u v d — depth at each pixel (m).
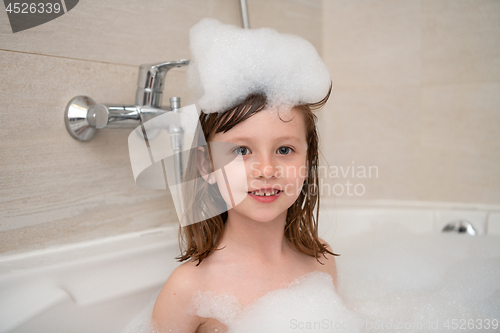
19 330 0.54
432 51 1.15
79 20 0.75
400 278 0.87
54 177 0.73
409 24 1.17
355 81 1.24
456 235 1.02
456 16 1.12
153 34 0.87
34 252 0.71
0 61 0.65
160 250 0.79
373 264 0.92
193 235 0.70
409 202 1.21
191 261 0.68
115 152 0.81
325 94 0.67
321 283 0.70
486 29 1.09
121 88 0.82
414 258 0.93
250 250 0.67
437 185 1.18
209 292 0.64
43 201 0.71
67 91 0.74
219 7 1.00
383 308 0.76
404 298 0.79
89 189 0.78
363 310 0.75
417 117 1.19
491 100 1.10
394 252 0.96
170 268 0.78
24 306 0.58
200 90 0.66
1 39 0.65
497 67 1.09
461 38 1.12
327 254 0.80
